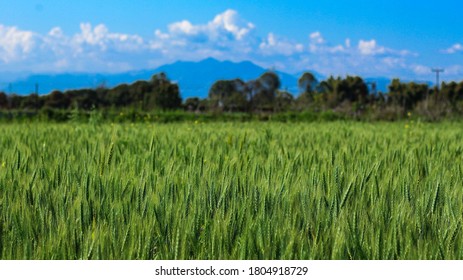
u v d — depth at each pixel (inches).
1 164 179.9
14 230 111.3
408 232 111.3
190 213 123.0
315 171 154.9
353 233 108.5
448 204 127.6
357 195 138.7
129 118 851.4
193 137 305.3
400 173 166.4
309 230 116.0
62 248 105.3
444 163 196.5
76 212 123.3
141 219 118.3
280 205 130.0
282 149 219.5
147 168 165.3
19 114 835.4
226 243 108.4
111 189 138.9
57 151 225.8
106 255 105.7
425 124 680.4
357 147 237.1
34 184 146.5
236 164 174.1
